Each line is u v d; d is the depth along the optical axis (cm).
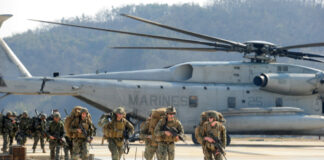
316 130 6362
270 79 6166
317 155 4425
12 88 5738
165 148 2633
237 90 6266
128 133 2764
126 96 5981
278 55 6391
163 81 6197
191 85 6188
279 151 4969
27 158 3353
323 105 6575
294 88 6256
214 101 6191
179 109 6091
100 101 5925
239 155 4294
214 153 2586
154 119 2739
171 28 4966
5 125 3972
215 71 6309
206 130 2602
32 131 4141
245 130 6228
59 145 3241
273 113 6247
